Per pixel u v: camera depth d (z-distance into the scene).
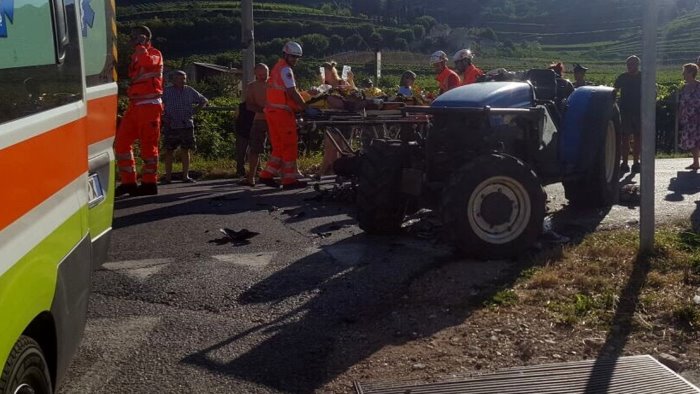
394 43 57.22
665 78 40.19
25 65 3.57
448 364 5.00
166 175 12.82
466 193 6.93
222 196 10.89
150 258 7.52
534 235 7.07
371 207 7.94
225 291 6.46
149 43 11.04
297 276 6.80
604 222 8.48
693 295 5.98
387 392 4.64
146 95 10.87
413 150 8.04
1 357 3.04
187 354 5.26
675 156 15.45
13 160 3.24
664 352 5.12
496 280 6.50
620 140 9.55
